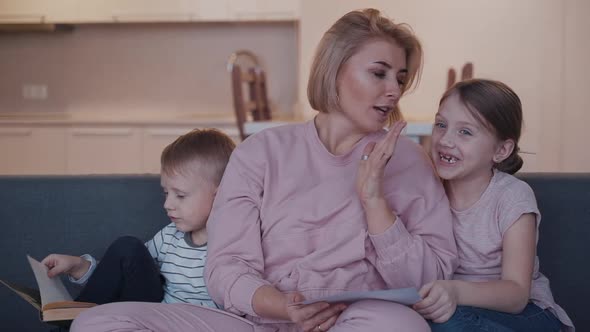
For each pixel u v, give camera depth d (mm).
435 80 4410
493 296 1262
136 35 5129
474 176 1406
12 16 4836
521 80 4375
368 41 1391
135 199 1642
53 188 1635
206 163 1514
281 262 1379
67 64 5160
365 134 1467
